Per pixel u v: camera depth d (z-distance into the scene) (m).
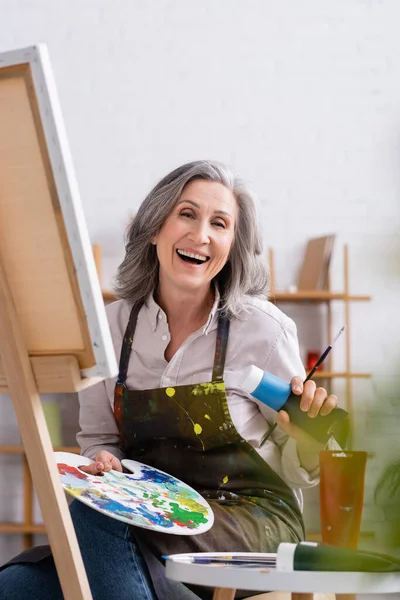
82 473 1.38
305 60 4.38
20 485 4.10
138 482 1.44
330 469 1.19
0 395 4.12
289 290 4.15
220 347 1.72
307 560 1.05
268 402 1.46
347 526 1.18
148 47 4.32
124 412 1.72
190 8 4.35
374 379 0.61
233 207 1.74
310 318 4.29
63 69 4.28
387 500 0.70
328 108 4.38
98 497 1.25
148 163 4.29
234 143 4.32
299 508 1.66
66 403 4.04
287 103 4.36
